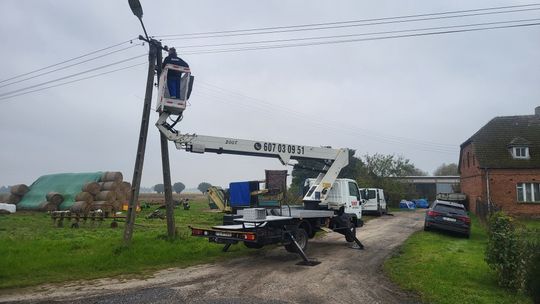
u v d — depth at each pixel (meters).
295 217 11.99
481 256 12.09
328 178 15.20
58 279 8.59
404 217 30.84
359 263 10.89
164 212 32.41
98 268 9.66
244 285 8.26
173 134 12.03
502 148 31.09
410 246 14.15
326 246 14.35
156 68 12.90
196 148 12.23
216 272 9.52
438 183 69.50
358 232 19.39
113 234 16.70
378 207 32.12
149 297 7.23
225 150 12.77
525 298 7.41
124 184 36.34
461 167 40.00
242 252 12.50
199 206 46.47
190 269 9.84
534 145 30.53
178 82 12.41
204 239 13.73
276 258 11.55
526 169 29.36
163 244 12.34
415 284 8.32
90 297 7.20
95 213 23.45
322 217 13.56
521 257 7.84
